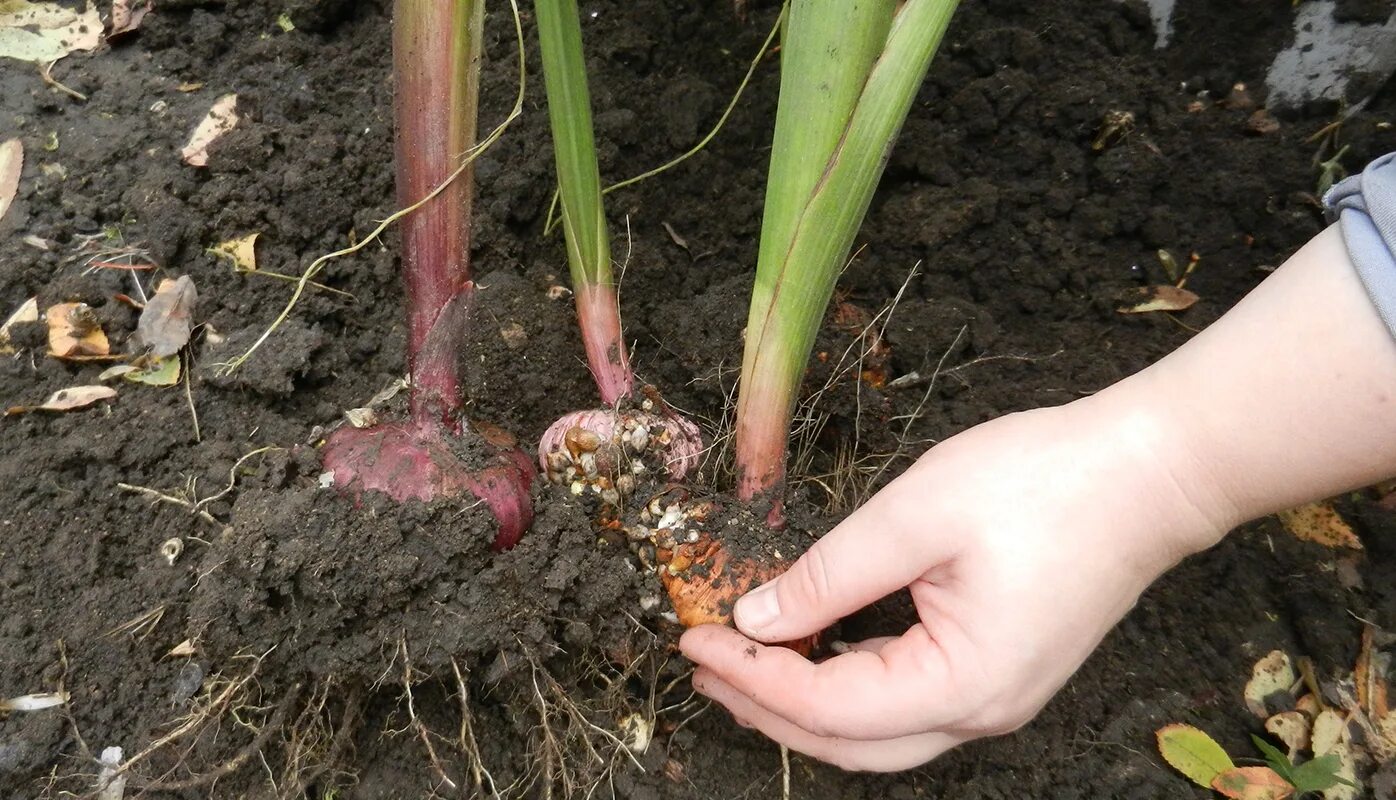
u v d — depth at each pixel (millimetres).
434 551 296
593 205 333
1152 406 264
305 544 286
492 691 331
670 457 338
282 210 398
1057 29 485
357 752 322
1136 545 266
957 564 274
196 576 315
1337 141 464
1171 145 466
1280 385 245
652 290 424
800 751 319
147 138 403
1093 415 273
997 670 269
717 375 397
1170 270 456
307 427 360
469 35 282
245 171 401
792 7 271
